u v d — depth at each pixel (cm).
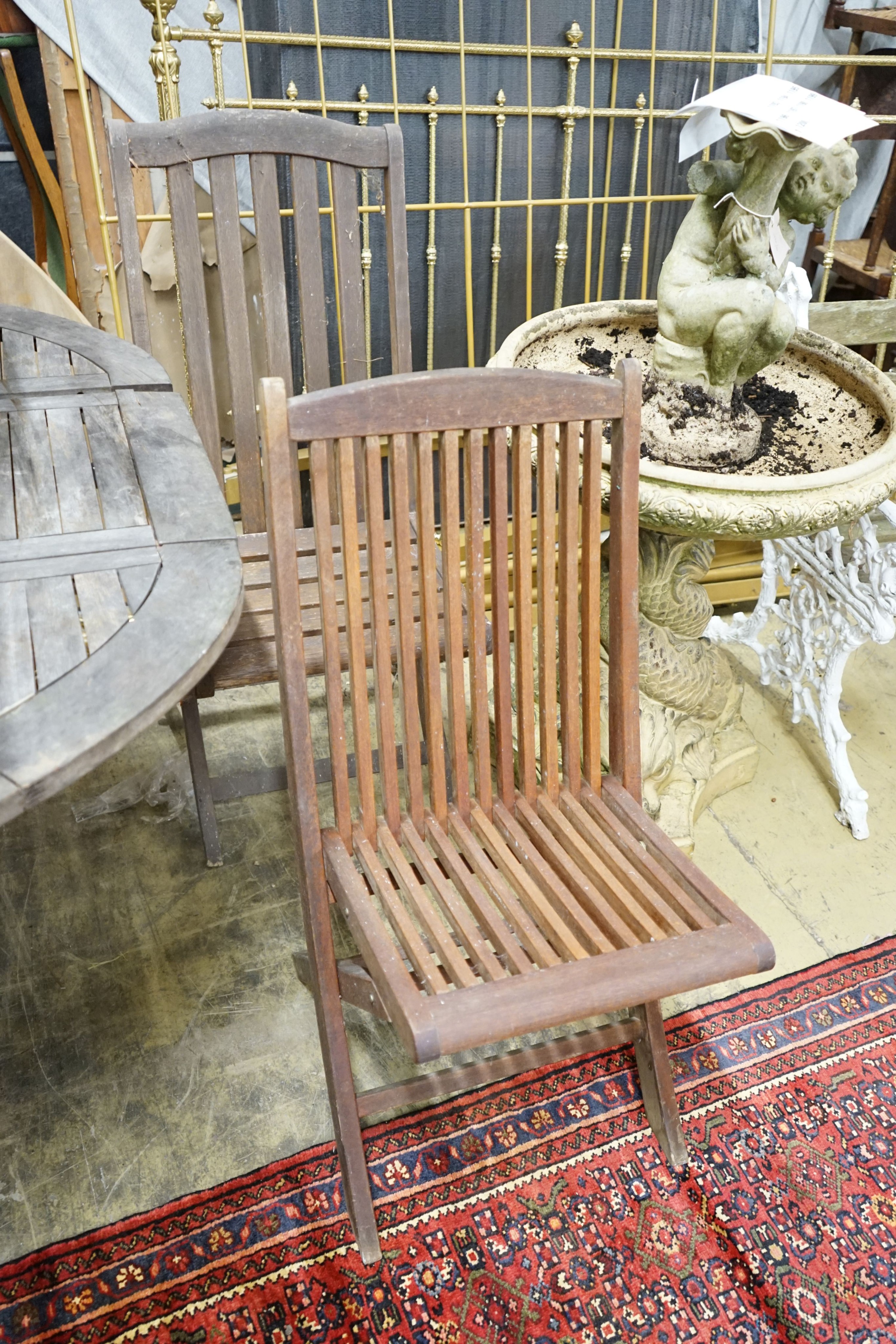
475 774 148
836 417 209
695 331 183
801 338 217
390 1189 154
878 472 177
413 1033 108
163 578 116
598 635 148
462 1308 140
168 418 156
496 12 253
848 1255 148
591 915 135
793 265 233
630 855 141
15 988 183
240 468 188
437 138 262
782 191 183
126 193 171
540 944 124
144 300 179
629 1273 145
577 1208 153
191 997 182
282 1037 177
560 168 279
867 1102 170
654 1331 139
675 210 301
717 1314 141
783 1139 164
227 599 113
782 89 169
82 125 276
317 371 191
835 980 191
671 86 284
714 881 212
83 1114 163
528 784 150
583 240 293
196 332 181
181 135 170
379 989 121
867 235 360
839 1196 156
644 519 178
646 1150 162
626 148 286
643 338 224
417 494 133
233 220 177
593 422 138
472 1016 110
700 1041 179
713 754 233
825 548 224
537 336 211
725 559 291
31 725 94
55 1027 176
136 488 137
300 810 133
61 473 139
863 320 286
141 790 228
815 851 222
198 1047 174
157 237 286
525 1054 155
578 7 261
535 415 134
